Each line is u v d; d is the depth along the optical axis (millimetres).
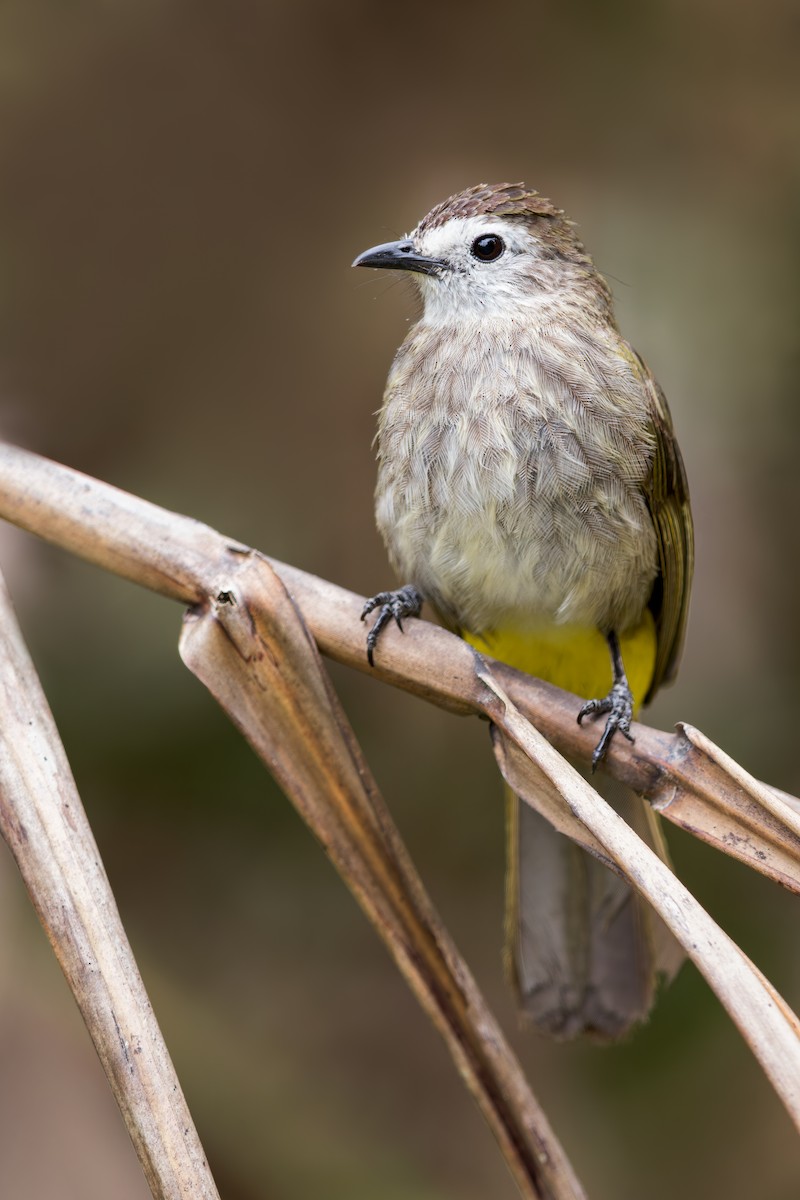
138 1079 4656
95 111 9703
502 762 5715
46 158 9680
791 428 10727
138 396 9859
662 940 7023
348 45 10031
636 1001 7449
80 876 4910
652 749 6047
